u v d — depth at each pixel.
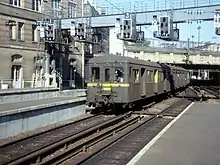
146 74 25.20
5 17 37.66
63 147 12.02
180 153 10.86
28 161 9.68
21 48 40.00
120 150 11.59
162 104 29.50
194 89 61.00
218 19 27.00
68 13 50.12
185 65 68.06
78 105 22.39
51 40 36.34
